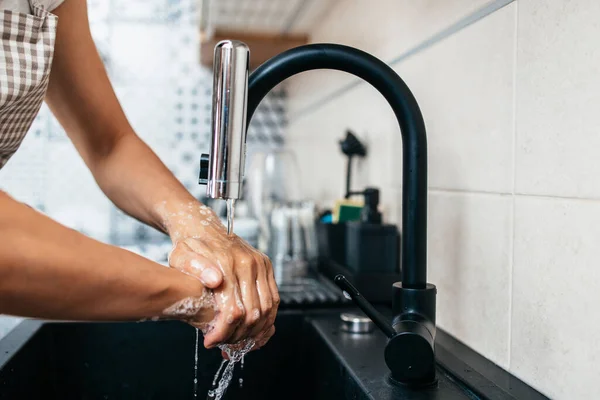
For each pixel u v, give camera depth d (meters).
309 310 0.88
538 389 0.56
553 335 0.54
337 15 1.33
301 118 1.80
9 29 0.58
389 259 0.93
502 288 0.63
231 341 0.51
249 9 1.47
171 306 0.45
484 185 0.67
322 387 0.74
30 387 0.70
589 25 0.50
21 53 0.59
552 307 0.55
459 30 0.73
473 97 0.69
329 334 0.74
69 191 2.04
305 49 0.55
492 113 0.65
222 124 0.45
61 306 0.40
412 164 0.57
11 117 0.63
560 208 0.54
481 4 0.67
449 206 0.75
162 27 2.13
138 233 2.05
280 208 1.13
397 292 0.58
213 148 0.46
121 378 0.82
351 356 0.65
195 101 2.15
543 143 0.56
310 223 1.14
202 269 0.48
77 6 0.69
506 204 0.62
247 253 0.52
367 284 0.92
